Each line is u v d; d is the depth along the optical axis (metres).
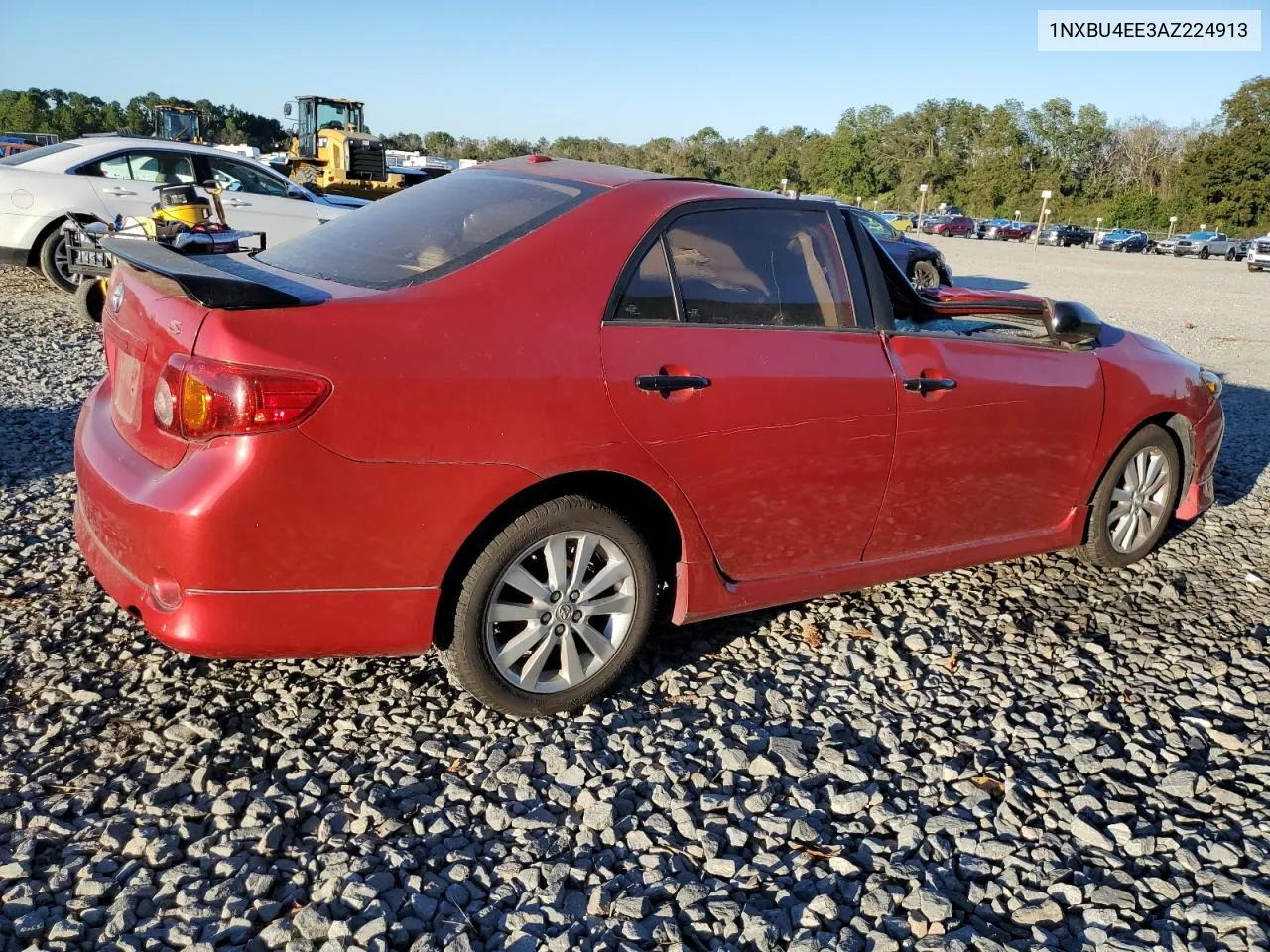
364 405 2.49
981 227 65.88
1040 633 3.96
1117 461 4.39
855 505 3.49
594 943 2.20
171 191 7.49
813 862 2.53
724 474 3.11
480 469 2.65
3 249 9.68
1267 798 2.94
